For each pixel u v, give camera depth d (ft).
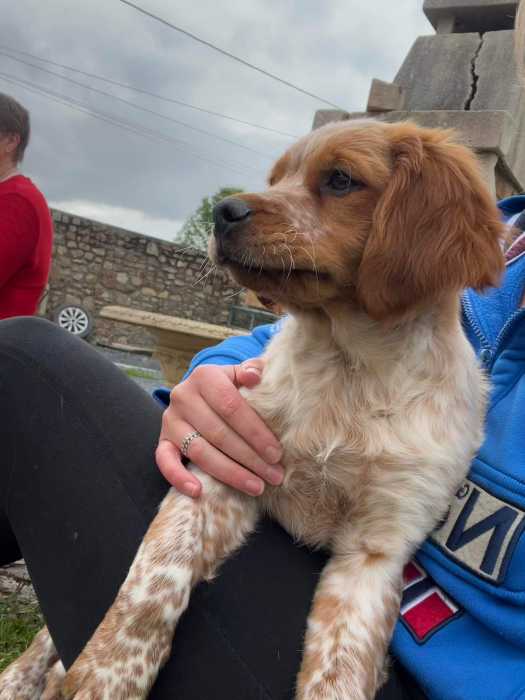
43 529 1.19
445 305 1.33
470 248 1.32
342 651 1.08
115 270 11.47
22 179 3.01
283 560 1.23
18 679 1.53
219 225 1.33
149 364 10.00
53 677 1.41
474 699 0.97
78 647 1.12
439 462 1.22
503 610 1.01
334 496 1.30
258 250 1.30
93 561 1.13
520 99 3.10
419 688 1.10
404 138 1.38
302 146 1.45
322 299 1.32
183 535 1.15
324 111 3.48
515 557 1.02
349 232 1.33
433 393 1.28
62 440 1.23
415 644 1.08
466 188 1.35
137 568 1.11
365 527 1.26
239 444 1.26
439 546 1.15
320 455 1.28
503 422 1.21
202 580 1.13
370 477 1.25
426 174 1.35
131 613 1.07
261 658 1.04
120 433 1.25
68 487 1.19
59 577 1.15
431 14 3.40
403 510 1.22
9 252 2.89
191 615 1.08
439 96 3.22
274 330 1.79
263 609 1.11
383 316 1.28
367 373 1.31
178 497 1.21
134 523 1.16
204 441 1.25
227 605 1.09
